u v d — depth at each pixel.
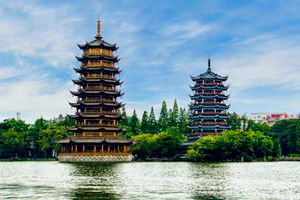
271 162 137.38
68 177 75.00
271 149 151.62
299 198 47.06
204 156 139.88
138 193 50.69
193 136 164.50
